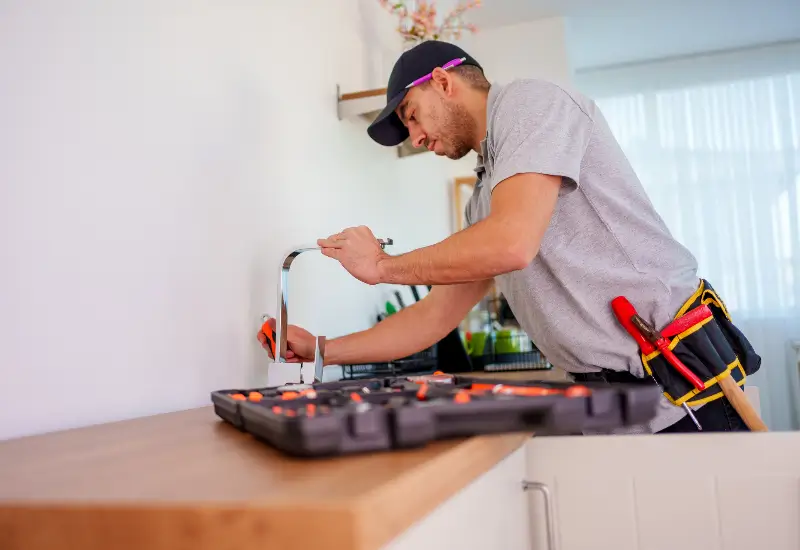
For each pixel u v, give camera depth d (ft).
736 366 3.90
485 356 7.78
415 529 1.61
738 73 14.64
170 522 1.34
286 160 5.03
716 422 3.77
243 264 4.34
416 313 4.80
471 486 2.10
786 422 13.74
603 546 3.07
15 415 2.64
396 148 7.89
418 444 1.83
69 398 2.91
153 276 3.48
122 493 1.48
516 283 4.27
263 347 4.40
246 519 1.29
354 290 6.37
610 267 3.94
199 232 3.88
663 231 4.03
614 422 2.07
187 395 3.71
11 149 2.68
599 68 15.44
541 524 3.14
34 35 2.80
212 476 1.65
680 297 4.02
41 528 1.40
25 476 1.75
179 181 3.72
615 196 3.93
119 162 3.26
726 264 14.23
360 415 1.75
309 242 5.37
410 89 4.47
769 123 14.38
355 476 1.52
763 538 2.90
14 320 2.67
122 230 3.27
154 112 3.53
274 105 4.88
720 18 13.05
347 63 6.48
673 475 3.01
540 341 4.35
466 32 12.53
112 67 3.24
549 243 3.97
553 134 3.43
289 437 1.73
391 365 5.88
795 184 14.10
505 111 3.62
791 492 2.88
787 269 13.97
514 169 3.34
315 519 1.25
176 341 3.64
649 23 13.11
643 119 15.10
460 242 3.24
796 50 14.34
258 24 4.69
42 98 2.83
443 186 10.68
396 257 3.52
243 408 2.35
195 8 3.93
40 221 2.80
